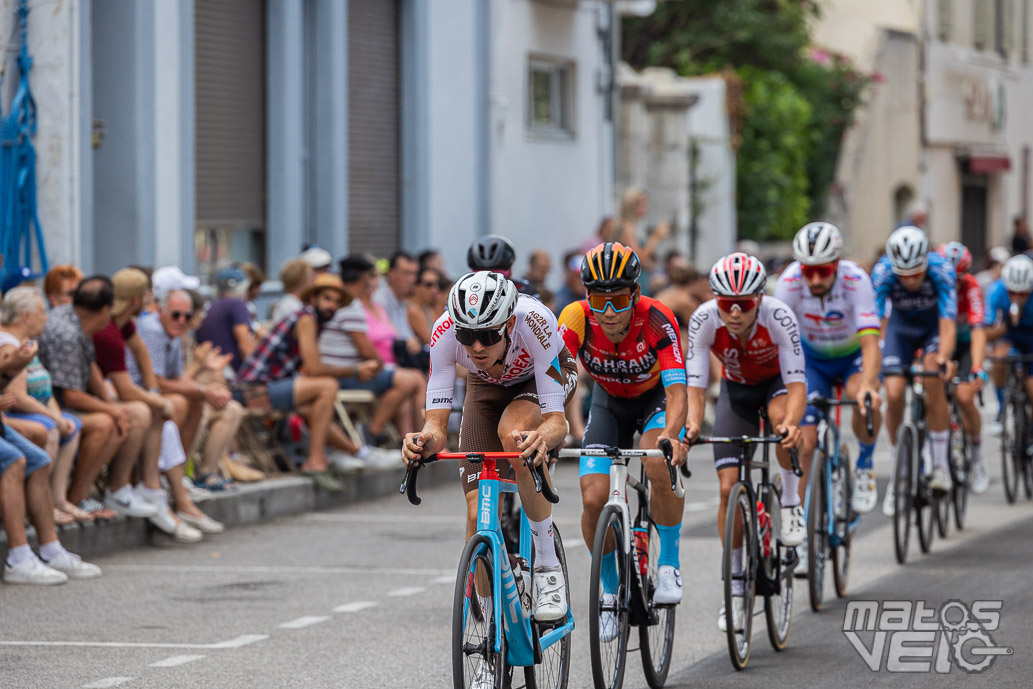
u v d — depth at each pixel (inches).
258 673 834.2
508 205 2299.5
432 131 2126.0
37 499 1110.4
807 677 833.5
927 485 1253.7
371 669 845.2
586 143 2522.1
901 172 4131.4
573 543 1288.1
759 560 885.2
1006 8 4889.3
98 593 1064.2
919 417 1288.1
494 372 715.4
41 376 1144.2
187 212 1638.8
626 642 794.8
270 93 1815.9
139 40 1551.4
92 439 1193.4
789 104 3376.0
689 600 1056.2
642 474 840.3
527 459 668.7
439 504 1544.0
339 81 1919.3
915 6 4237.2
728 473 894.4
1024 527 1376.7
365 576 1142.3
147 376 1270.9
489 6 2222.0
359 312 1523.1
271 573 1151.6
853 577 1131.9
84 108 1487.5
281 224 1820.9
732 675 842.2
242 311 1503.4
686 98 2903.5
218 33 1733.5
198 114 1704.0
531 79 2391.7
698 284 1955.0
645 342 812.0
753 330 908.6
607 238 2124.8
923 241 1244.5
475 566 673.0
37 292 1115.9
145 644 907.4
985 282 2736.2
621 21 3577.8
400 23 2095.2
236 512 1384.1
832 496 1041.5
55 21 1435.8
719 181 3142.2
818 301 1120.2
